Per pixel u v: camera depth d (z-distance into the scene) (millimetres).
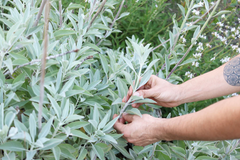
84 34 1512
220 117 718
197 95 1228
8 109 1000
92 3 1529
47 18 544
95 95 1399
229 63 1173
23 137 794
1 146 826
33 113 981
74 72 1171
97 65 1819
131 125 1186
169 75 1750
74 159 1090
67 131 944
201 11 2643
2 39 969
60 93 1125
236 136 709
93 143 1313
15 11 1260
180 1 3219
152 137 1106
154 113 1631
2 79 1056
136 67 1659
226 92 1165
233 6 2729
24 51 1167
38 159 989
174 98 1271
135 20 2586
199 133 798
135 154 1520
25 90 1216
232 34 2363
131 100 1188
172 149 1551
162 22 2777
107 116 1132
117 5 2348
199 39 2820
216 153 1603
